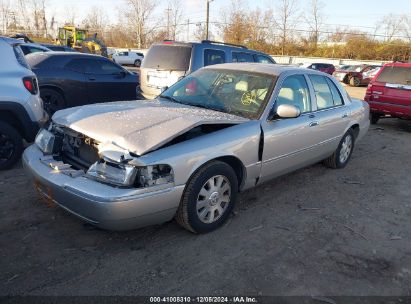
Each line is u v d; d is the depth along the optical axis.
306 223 4.07
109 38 70.31
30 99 5.11
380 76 9.80
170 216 3.33
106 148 3.15
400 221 4.30
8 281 2.84
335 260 3.39
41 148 3.76
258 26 58.12
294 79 4.65
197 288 2.90
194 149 3.33
